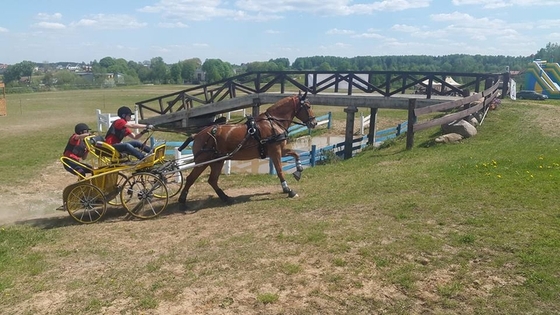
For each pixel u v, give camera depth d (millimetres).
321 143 21172
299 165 9906
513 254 5305
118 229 7941
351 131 16031
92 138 8641
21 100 46125
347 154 15945
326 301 4695
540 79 41438
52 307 5004
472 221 6391
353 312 4473
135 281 5492
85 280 5660
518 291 4551
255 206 8797
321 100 16578
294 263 5617
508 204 6988
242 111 30797
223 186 11547
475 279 4855
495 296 4512
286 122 9602
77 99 47031
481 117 16109
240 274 5438
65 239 7465
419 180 9094
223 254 6125
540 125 15094
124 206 8609
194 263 5910
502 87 23094
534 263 5027
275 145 9359
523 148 11625
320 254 5824
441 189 8234
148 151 9141
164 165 9086
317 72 16859
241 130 9227
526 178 8273
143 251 6656
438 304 4484
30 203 10484
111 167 8586
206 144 9258
